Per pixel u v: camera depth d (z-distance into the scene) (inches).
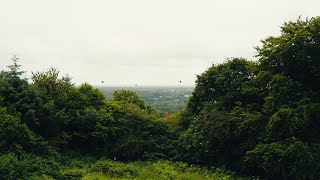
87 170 758.5
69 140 898.1
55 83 943.0
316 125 721.0
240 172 830.5
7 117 727.1
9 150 705.6
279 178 757.9
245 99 894.4
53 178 676.7
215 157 876.6
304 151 637.3
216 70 956.6
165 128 998.4
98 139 911.0
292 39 719.1
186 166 859.4
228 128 817.5
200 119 906.1
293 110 676.1
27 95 810.8
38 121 823.1
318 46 717.3
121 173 752.3
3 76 825.5
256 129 767.1
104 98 1022.4
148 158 924.6
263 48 793.6
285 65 762.8
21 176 617.6
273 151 669.3
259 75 782.5
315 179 663.1
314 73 748.0
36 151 764.6
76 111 898.7
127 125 952.3
